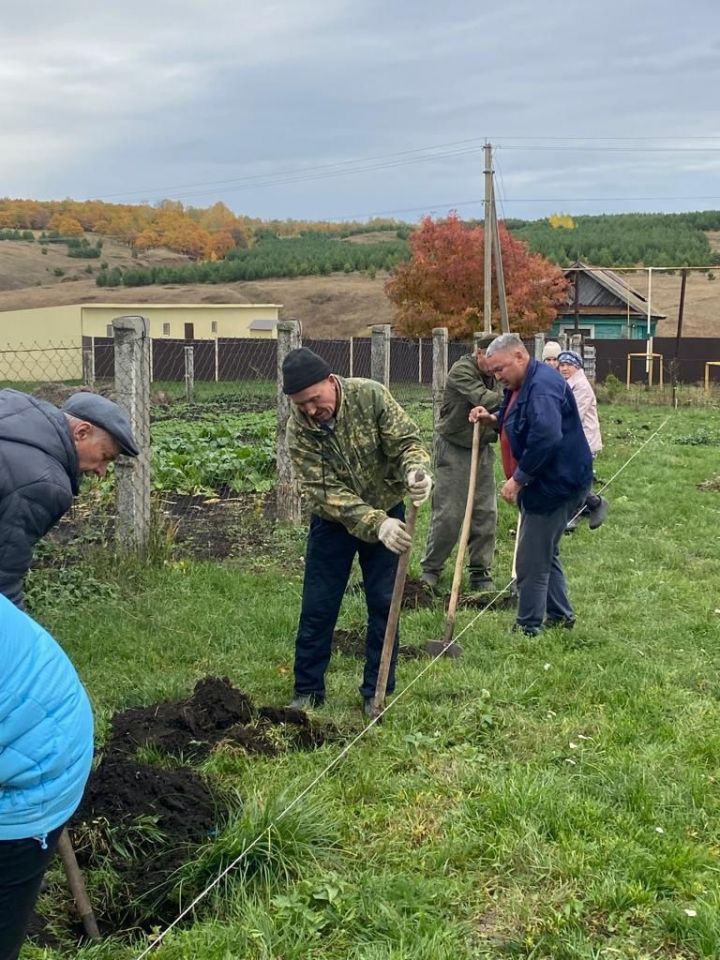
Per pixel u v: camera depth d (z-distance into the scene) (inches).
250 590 298.4
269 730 195.6
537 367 255.8
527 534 264.5
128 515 313.3
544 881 150.3
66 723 98.1
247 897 143.9
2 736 93.8
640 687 227.8
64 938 137.1
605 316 1924.2
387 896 145.3
